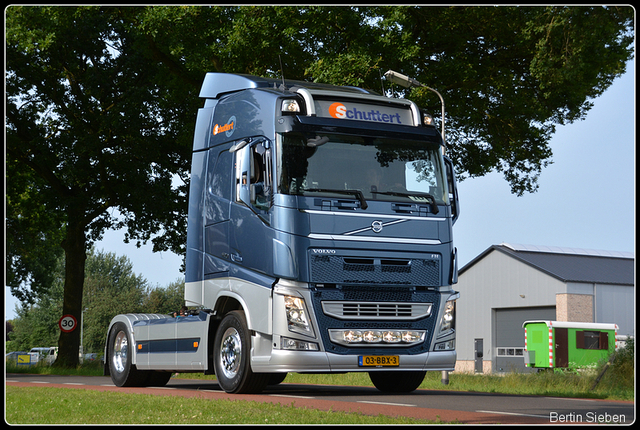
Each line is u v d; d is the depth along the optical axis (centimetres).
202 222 1113
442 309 1019
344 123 1007
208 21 2273
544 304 4147
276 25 2148
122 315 1362
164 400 842
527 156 2598
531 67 1983
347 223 971
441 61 2272
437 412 745
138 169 3045
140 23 2494
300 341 939
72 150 3053
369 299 975
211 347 1084
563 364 3016
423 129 1058
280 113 985
